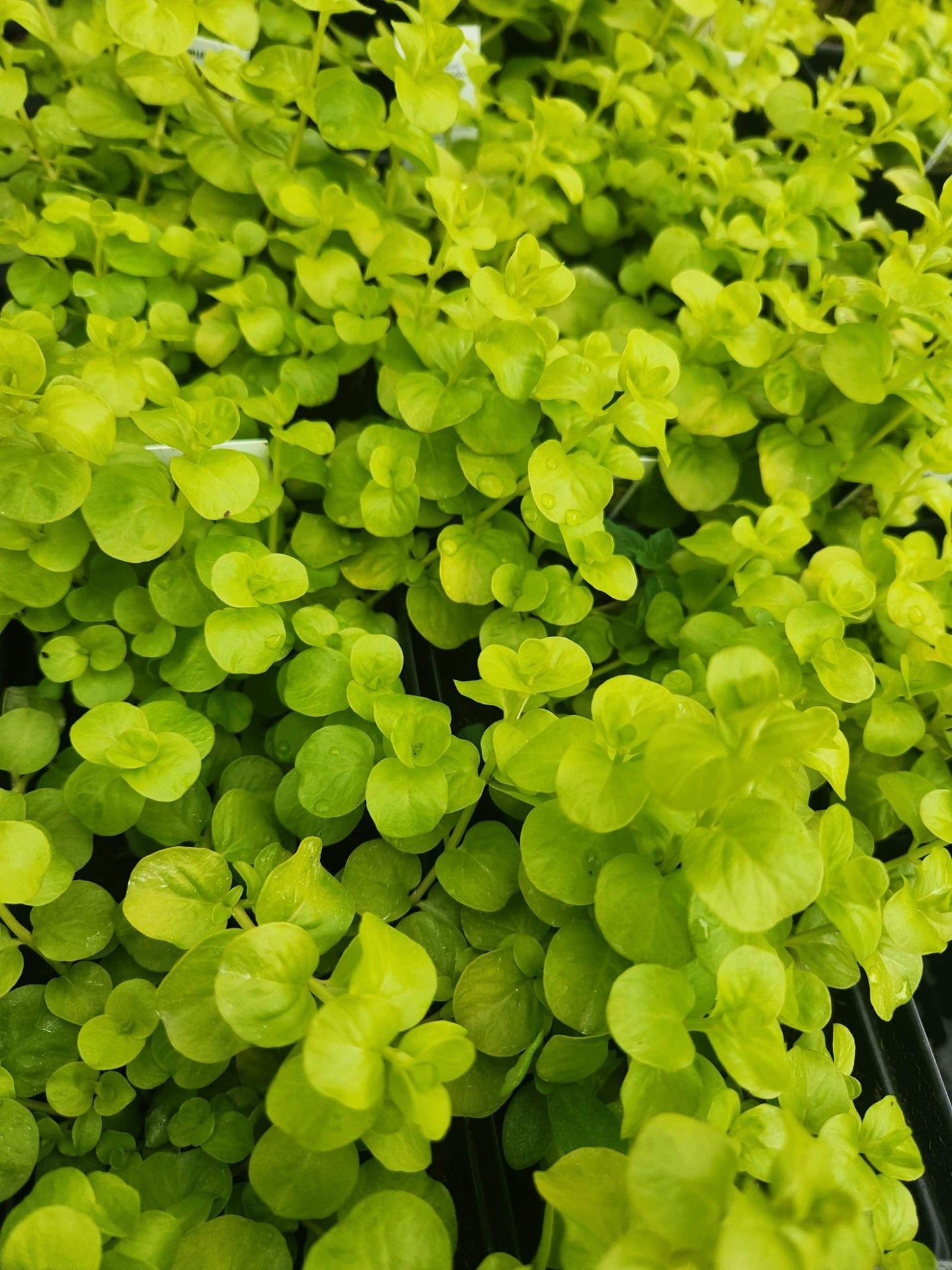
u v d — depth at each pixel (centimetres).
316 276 24
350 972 15
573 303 29
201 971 15
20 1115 16
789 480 26
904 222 37
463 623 24
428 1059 13
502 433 22
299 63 26
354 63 29
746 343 24
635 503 29
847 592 20
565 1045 16
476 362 23
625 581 21
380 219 27
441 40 22
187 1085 17
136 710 18
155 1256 14
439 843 20
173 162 27
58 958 18
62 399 18
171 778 17
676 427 27
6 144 27
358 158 28
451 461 23
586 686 25
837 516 28
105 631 20
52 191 27
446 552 22
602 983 17
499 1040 17
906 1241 16
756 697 13
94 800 18
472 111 29
